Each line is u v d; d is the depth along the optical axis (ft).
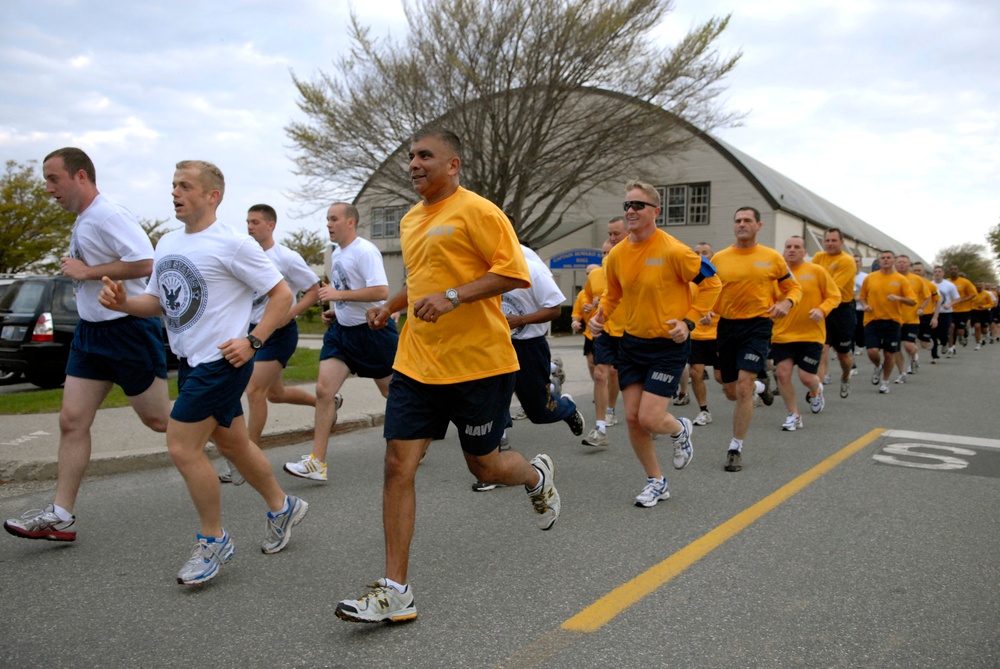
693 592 11.96
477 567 13.20
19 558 13.76
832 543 14.28
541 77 77.87
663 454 22.56
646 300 16.60
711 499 17.46
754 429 26.81
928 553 13.70
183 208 12.34
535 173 82.43
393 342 19.75
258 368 19.07
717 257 22.15
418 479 19.54
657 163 89.66
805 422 28.19
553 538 14.73
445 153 11.46
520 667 9.61
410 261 11.83
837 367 50.62
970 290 68.64
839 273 34.17
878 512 16.29
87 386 14.49
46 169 14.15
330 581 12.62
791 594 11.85
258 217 19.62
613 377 26.94
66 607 11.60
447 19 76.84
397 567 10.93
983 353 67.15
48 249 93.04
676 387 16.78
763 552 13.79
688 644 10.19
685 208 107.24
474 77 75.77
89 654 10.08
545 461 13.69
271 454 22.97
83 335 14.47
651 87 79.61
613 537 14.75
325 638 10.52
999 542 14.30
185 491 18.39
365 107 80.48
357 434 26.14
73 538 14.43
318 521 15.97
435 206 11.69
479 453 12.01
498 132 80.23
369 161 84.07
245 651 10.14
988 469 20.35
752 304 21.29
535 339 19.54
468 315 11.31
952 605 11.41
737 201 103.76
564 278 112.27
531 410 20.21
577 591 12.06
